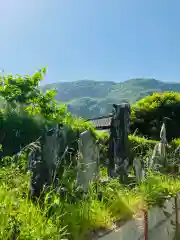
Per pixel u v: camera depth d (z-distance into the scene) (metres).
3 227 2.50
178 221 5.87
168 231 5.41
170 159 8.28
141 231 4.40
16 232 2.54
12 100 7.46
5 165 4.30
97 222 3.74
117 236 3.78
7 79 7.92
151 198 5.19
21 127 7.00
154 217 4.96
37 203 3.47
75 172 4.50
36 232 2.71
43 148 4.14
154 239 4.83
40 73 8.21
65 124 7.22
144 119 22.00
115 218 4.11
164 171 7.34
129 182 6.07
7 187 3.30
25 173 4.16
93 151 4.80
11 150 6.75
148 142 10.55
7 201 2.90
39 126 7.14
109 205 4.37
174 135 22.23
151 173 6.49
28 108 7.62
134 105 22.94
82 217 3.62
